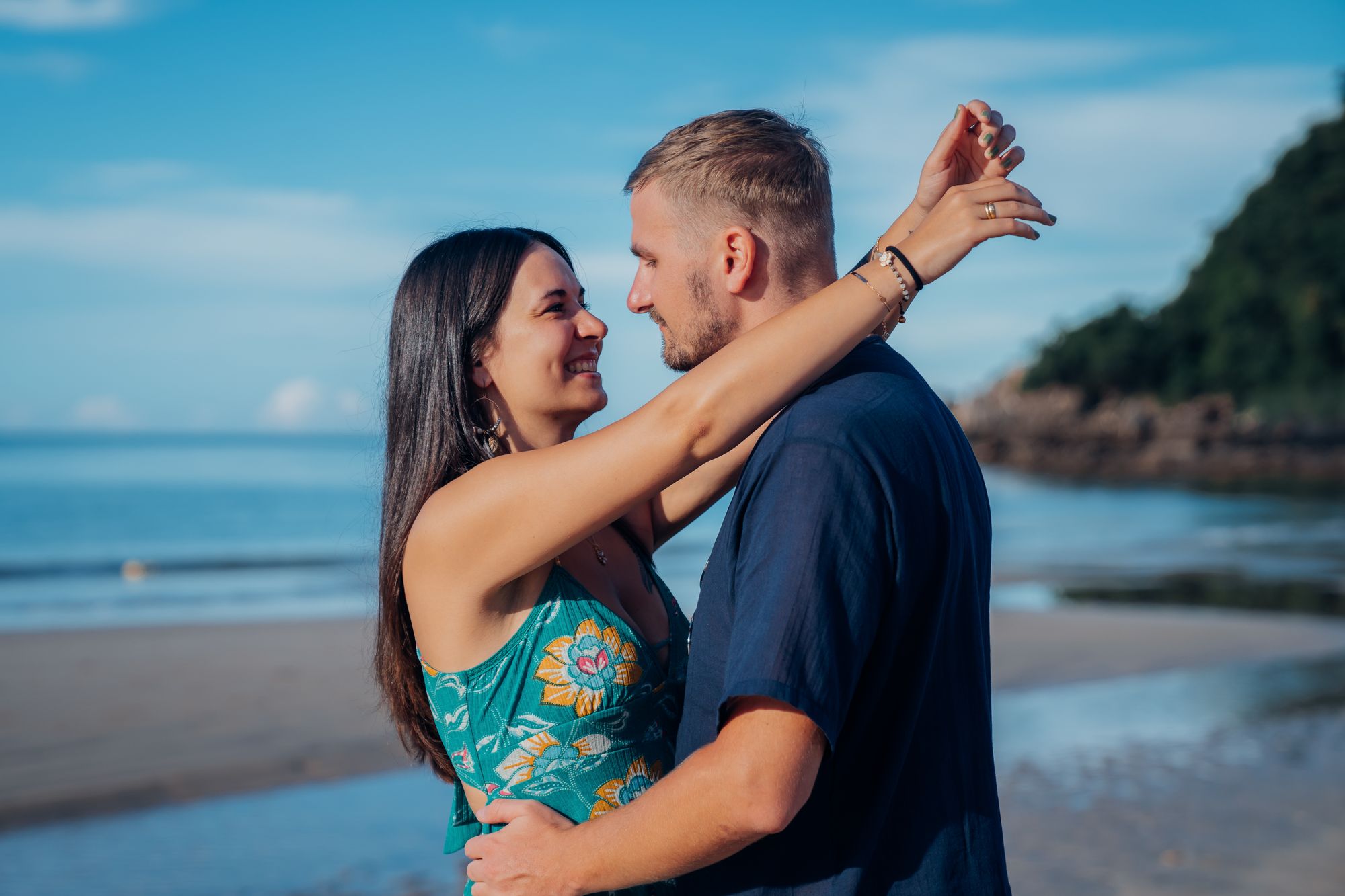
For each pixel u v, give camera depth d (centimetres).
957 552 160
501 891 164
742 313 179
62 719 809
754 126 179
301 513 4053
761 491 153
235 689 918
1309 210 8294
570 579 181
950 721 162
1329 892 466
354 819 581
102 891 480
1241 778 639
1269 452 7381
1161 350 8756
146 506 4338
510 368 193
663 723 186
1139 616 1365
